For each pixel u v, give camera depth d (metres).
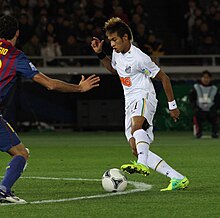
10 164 21.70
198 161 36.38
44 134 61.75
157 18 77.38
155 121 64.75
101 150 44.16
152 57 67.94
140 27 68.50
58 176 29.69
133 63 24.31
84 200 22.19
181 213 19.73
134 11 70.69
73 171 31.88
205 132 65.50
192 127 65.44
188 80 65.69
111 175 24.12
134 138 23.84
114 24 24.33
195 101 55.97
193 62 71.50
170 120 65.06
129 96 24.61
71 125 65.50
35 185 26.41
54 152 42.84
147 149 23.52
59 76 67.31
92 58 67.69
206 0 78.38
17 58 21.47
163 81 24.39
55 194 23.81
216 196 23.00
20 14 67.25
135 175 29.14
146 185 25.94
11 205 21.17
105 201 21.94
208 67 70.00
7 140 21.77
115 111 65.69
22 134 61.69
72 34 68.69
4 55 21.47
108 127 65.75
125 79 24.66
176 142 51.28
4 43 21.58
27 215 19.48
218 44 72.00
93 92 65.62
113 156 39.97
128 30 24.34
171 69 69.69
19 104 63.84
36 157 39.47
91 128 65.69
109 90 65.69
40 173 30.98
